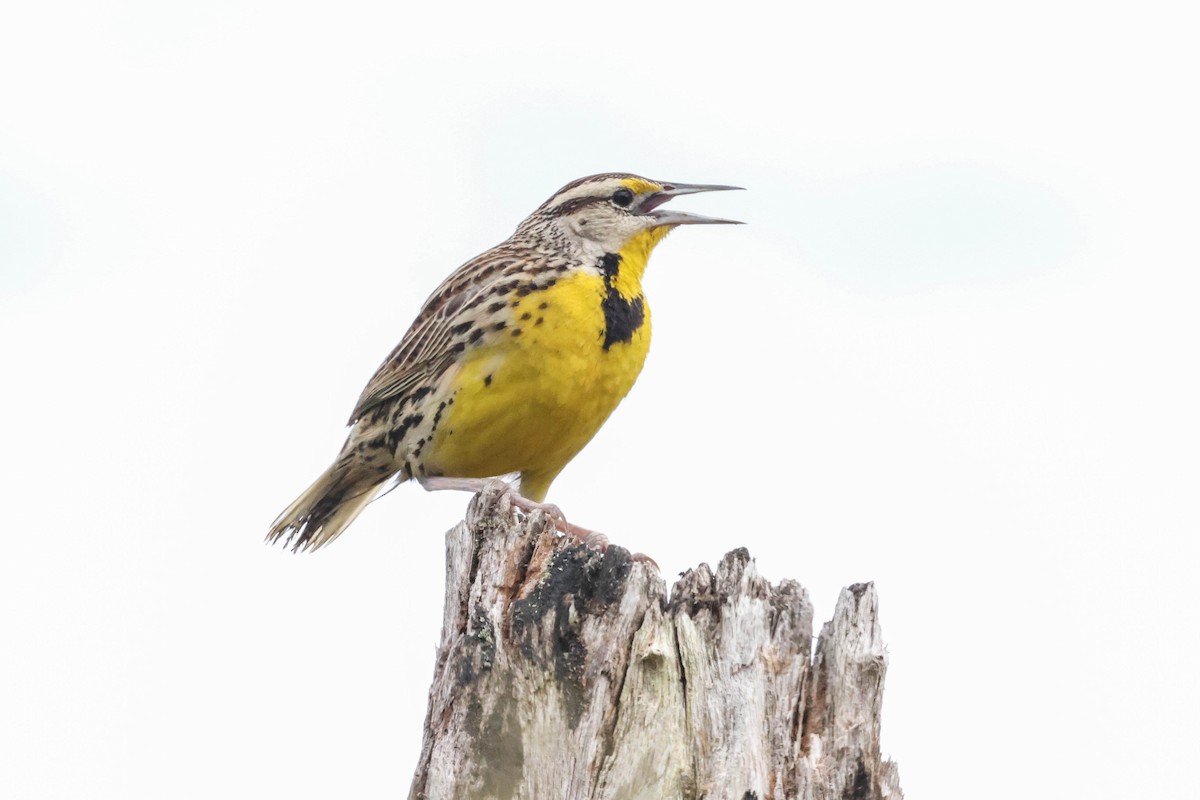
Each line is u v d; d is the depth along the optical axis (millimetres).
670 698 8391
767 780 8289
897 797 8445
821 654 8609
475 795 8672
